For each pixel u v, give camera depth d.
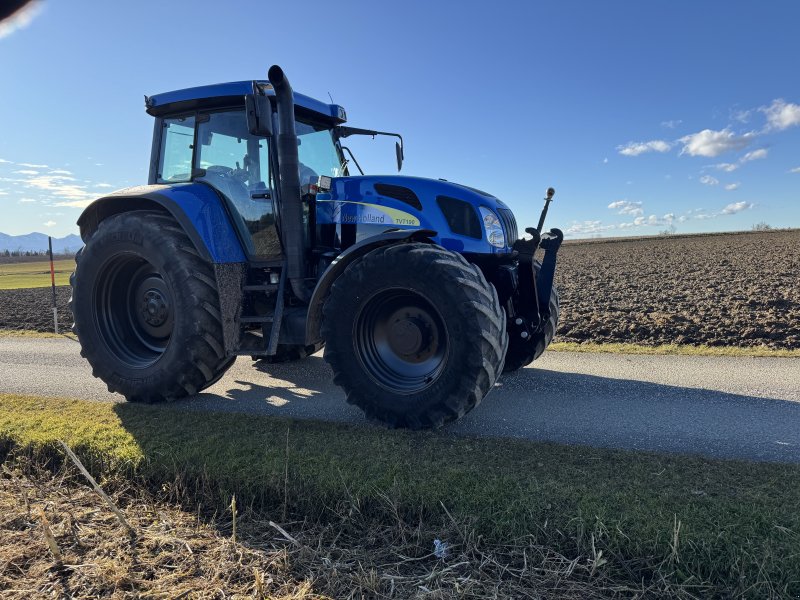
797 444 3.20
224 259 4.25
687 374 5.01
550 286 4.37
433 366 3.59
